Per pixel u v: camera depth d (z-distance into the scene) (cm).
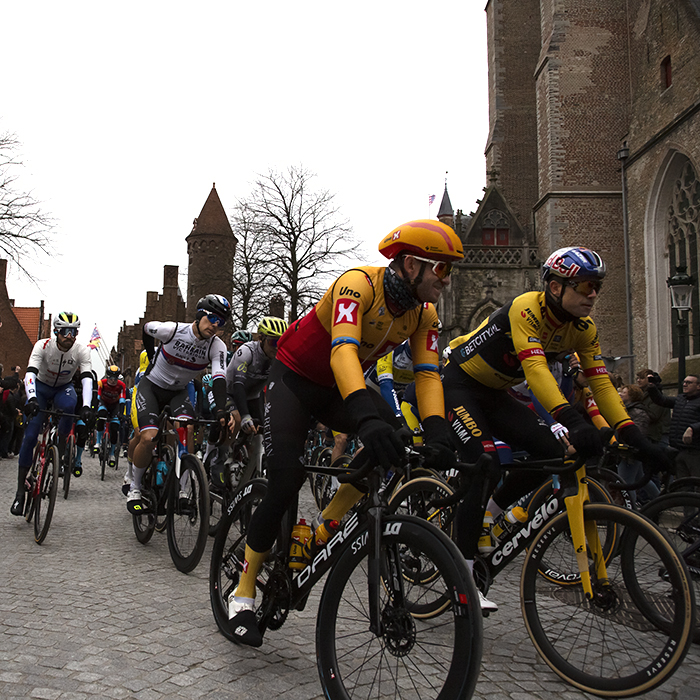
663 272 2230
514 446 349
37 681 258
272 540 280
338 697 228
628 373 2362
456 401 342
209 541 572
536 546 297
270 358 550
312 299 3036
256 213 3075
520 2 3797
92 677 263
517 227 3030
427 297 244
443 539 211
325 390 277
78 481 1027
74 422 626
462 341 362
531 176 3734
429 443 235
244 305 3136
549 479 336
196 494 444
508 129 3759
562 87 2880
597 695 262
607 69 2875
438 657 211
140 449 507
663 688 273
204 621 337
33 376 582
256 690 254
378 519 229
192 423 500
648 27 2247
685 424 619
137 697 246
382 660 226
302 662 285
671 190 2195
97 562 468
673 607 248
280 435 269
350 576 238
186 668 274
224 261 5372
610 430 332
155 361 532
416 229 238
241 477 539
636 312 2336
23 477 599
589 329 331
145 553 505
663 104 2166
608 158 2852
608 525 274
